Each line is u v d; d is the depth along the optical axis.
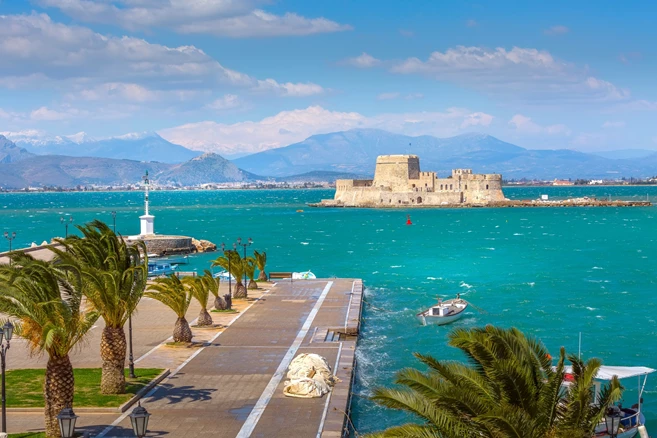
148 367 54.03
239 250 167.38
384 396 26.03
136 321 73.44
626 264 130.50
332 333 68.25
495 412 23.92
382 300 94.75
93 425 40.53
